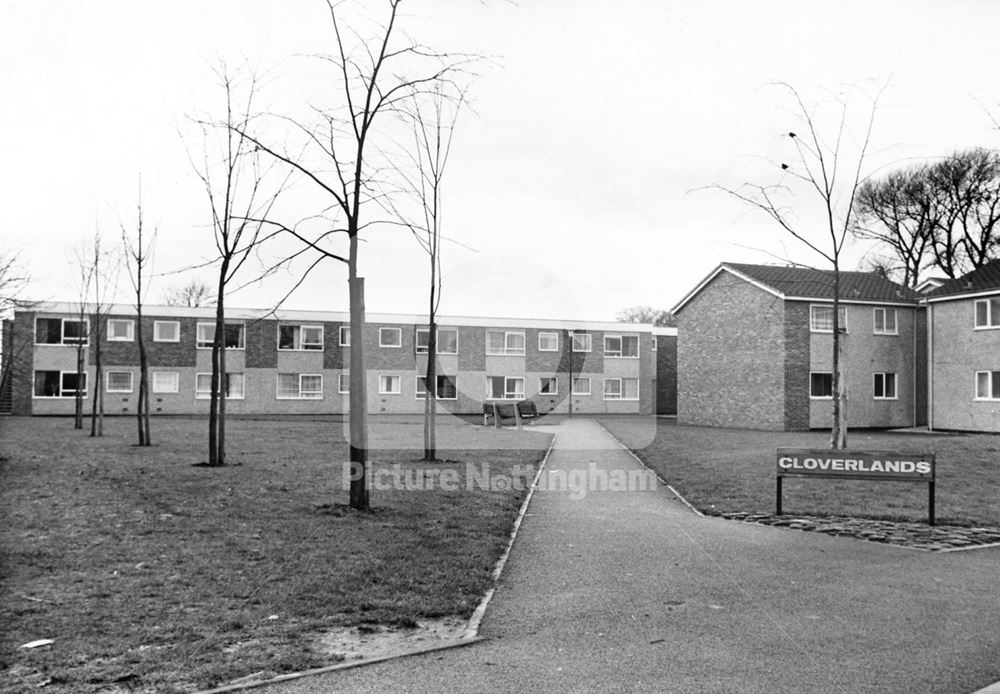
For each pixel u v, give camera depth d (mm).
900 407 37281
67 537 9359
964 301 32781
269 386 46625
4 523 10188
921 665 5586
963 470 16266
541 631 6336
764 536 10328
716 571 8383
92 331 43688
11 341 29703
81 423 31312
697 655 5781
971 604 7125
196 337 45844
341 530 9922
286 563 8211
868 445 23297
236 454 19359
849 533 10516
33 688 4977
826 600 7254
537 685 5191
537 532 10586
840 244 20000
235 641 5910
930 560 8914
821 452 11891
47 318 43906
